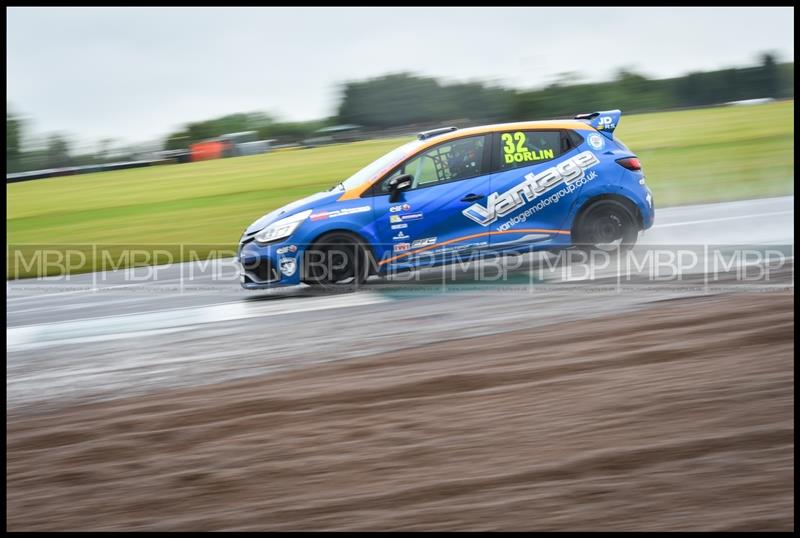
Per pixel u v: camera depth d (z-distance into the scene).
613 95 122.31
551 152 30.05
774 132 78.12
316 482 13.03
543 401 15.68
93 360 21.66
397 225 28.89
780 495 11.67
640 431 13.93
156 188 77.00
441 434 14.50
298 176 74.00
